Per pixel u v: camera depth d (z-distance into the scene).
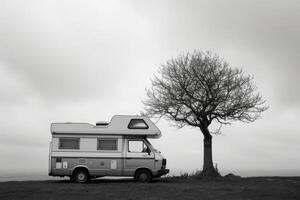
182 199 17.97
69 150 25.23
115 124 25.61
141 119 25.75
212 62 31.69
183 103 30.89
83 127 25.47
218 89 30.72
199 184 24.16
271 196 19.05
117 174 25.23
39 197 18.50
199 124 30.75
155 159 25.36
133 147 25.52
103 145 25.42
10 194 19.41
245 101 31.05
